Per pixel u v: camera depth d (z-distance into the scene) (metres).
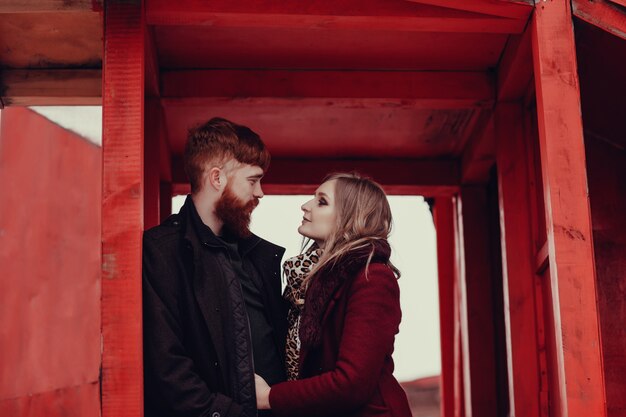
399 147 5.98
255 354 3.76
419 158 6.07
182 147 5.85
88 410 6.09
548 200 3.80
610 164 5.28
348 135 5.84
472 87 5.16
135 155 3.66
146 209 4.93
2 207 6.59
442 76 5.18
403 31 4.82
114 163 3.65
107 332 3.51
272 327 3.85
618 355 5.03
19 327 6.40
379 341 3.54
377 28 4.14
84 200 6.44
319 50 5.00
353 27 4.12
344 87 5.14
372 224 3.84
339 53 5.03
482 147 5.61
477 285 5.90
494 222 5.90
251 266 3.92
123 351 3.49
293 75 5.14
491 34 4.86
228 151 3.93
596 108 5.05
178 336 3.64
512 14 4.06
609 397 4.97
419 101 5.16
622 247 5.18
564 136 3.85
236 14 3.98
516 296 4.86
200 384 3.54
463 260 5.95
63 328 6.29
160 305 3.62
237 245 3.90
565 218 3.77
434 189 6.09
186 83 5.08
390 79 5.17
